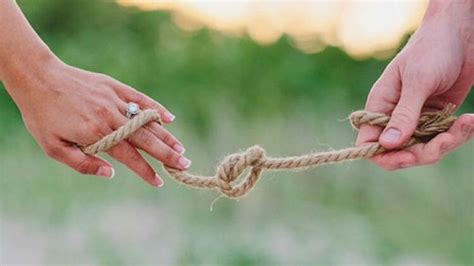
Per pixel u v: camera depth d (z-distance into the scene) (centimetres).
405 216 577
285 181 584
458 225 573
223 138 624
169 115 226
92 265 493
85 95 220
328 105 644
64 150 223
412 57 218
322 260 516
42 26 697
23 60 218
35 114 222
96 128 220
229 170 212
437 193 590
